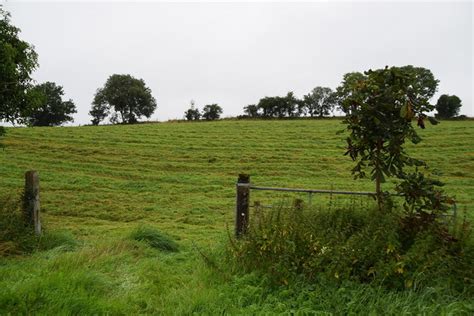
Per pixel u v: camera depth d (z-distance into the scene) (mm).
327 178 21578
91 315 4152
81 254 6141
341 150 28500
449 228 5961
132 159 25828
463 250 5031
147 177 21500
